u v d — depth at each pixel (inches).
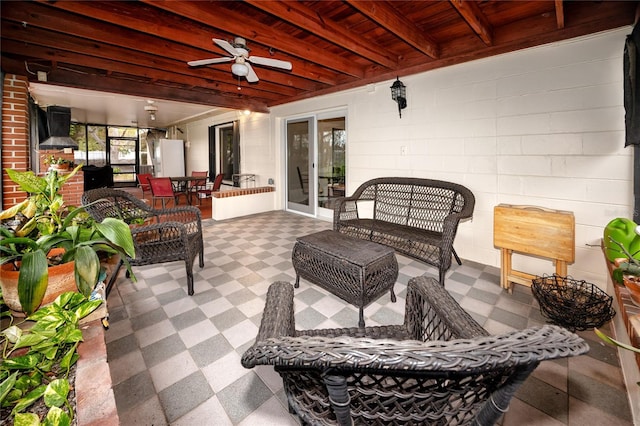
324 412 31.3
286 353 25.3
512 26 104.1
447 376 25.5
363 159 169.9
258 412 52.1
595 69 94.7
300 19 92.8
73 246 54.3
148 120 356.2
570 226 84.7
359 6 84.4
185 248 95.0
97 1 87.2
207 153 336.8
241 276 111.2
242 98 216.5
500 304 89.4
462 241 130.0
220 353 67.4
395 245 119.5
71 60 128.1
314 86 183.9
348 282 78.2
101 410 34.9
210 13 91.4
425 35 113.0
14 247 50.7
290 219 209.8
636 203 82.5
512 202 114.7
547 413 51.1
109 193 102.7
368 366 23.0
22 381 37.6
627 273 60.4
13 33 103.0
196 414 51.6
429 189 131.6
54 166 181.2
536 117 107.0
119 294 95.7
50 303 49.7
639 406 47.1
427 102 137.8
